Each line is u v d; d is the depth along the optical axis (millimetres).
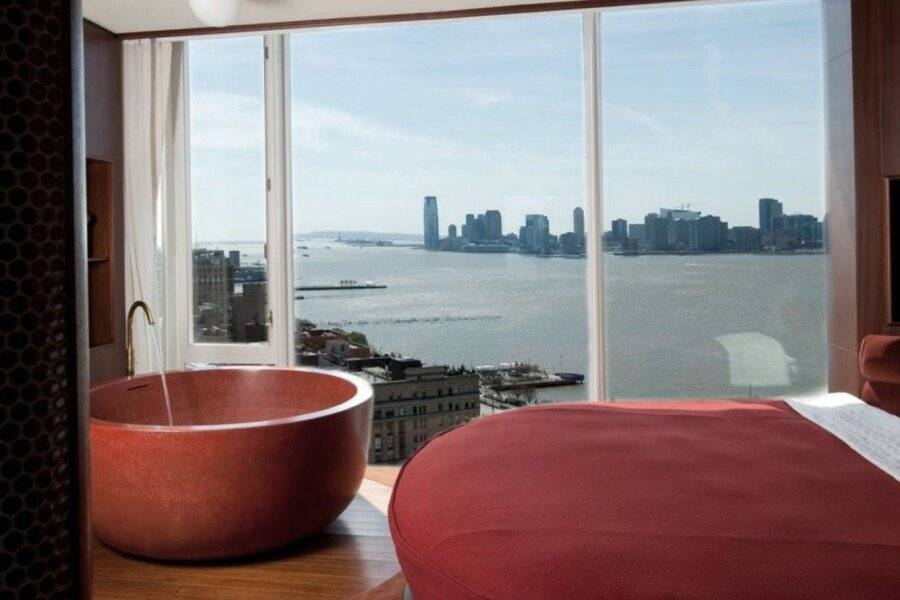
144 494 2434
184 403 3498
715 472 1545
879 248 3492
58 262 316
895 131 3449
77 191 328
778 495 1392
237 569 2545
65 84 318
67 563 322
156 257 4301
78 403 328
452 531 1348
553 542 1211
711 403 2281
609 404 2297
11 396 298
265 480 2480
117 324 4277
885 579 1033
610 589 1051
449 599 1230
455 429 2131
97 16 3988
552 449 1751
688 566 1092
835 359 3789
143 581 2445
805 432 1889
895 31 3451
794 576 1046
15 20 297
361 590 2377
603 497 1398
